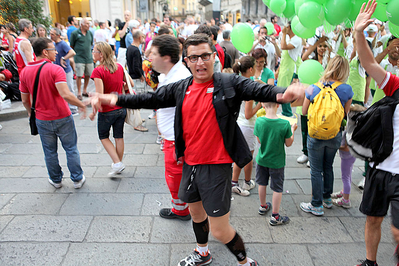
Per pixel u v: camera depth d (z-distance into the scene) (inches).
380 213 77.6
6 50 263.6
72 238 102.0
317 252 96.6
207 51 67.2
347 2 92.4
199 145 72.7
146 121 235.1
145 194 130.1
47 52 117.4
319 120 100.2
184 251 97.2
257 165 110.7
